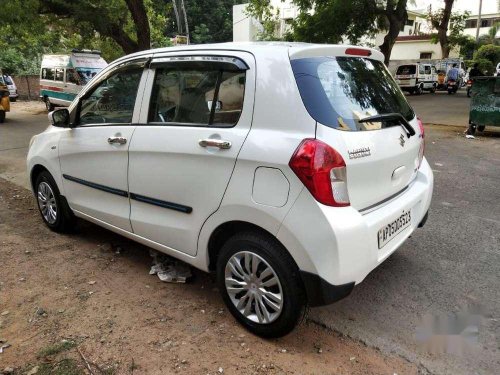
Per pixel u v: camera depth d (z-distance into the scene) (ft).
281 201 8.25
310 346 9.21
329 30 61.16
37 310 10.43
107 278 12.05
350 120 8.78
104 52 68.80
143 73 11.31
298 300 8.65
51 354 8.89
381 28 70.69
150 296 11.12
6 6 38.86
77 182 13.38
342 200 8.17
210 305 10.73
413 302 10.86
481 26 164.45
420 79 87.71
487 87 32.73
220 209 9.28
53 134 14.32
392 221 9.43
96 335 9.51
